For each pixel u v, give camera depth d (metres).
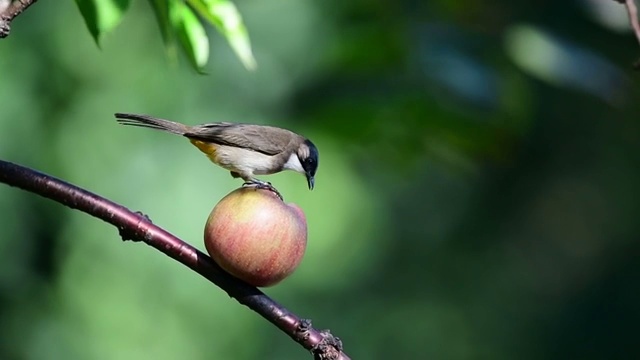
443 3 7.46
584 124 14.80
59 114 13.62
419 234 17.41
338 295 17.22
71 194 4.23
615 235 18.28
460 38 7.19
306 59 12.36
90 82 13.71
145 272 14.52
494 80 6.98
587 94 6.73
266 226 4.19
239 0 12.92
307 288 17.03
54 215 13.78
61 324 13.80
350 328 17.33
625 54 8.48
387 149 7.33
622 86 6.69
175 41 5.15
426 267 17.81
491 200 17.31
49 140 13.51
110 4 4.27
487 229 17.86
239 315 15.59
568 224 18.53
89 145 13.73
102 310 14.19
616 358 18.09
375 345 17.62
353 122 7.16
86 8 4.25
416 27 7.20
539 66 6.61
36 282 13.66
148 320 14.55
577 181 16.83
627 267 18.30
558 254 18.45
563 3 7.28
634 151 15.60
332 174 14.33
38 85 13.36
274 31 12.80
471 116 7.05
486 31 7.29
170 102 13.72
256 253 4.18
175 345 14.71
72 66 13.57
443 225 17.50
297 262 4.29
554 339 18.28
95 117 13.73
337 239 15.88
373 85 7.16
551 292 18.59
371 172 14.78
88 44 13.56
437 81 6.96
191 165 14.28
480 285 18.31
